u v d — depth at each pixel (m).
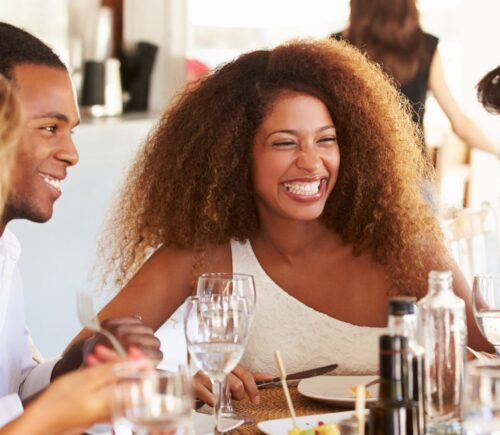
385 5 5.13
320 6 7.32
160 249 2.98
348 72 2.83
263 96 2.80
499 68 2.93
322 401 2.32
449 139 6.73
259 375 2.58
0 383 2.51
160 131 2.99
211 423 2.17
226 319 2.02
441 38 7.01
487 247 3.64
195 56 7.28
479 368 1.73
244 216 2.91
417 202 2.86
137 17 7.18
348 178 2.85
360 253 2.87
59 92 2.45
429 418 1.87
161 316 2.94
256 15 7.32
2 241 2.52
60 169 2.48
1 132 1.86
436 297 1.89
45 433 1.70
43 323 5.58
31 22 6.68
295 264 2.88
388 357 1.66
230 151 2.86
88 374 1.73
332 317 2.86
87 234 5.80
